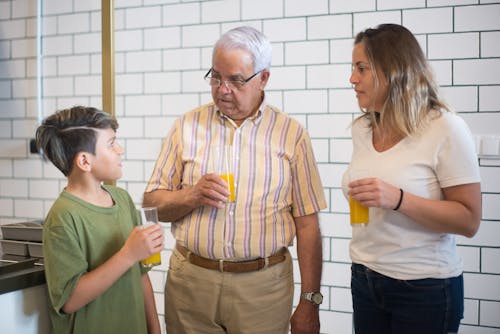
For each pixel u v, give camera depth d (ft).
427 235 4.77
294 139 5.64
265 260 5.45
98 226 4.58
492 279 7.89
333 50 8.59
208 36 9.36
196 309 5.56
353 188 4.70
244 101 5.33
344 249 8.66
